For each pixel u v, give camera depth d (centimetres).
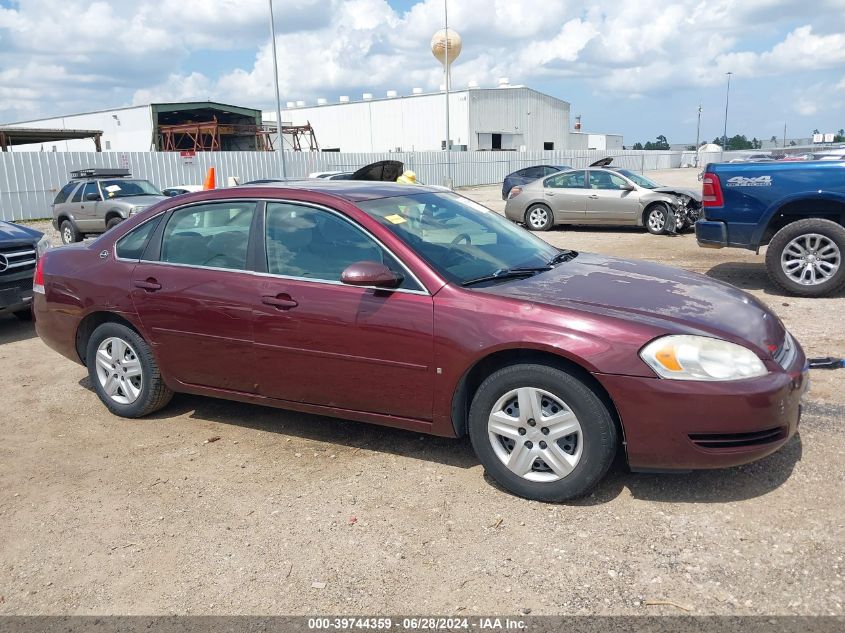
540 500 348
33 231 776
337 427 458
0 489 391
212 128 4078
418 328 361
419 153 3822
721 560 295
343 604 281
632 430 324
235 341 421
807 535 309
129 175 1919
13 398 543
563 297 358
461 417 373
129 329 469
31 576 311
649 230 1419
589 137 6894
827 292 755
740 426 317
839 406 447
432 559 307
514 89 5366
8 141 3431
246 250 423
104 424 480
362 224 391
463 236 420
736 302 376
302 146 5816
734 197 780
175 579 303
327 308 386
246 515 352
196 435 455
